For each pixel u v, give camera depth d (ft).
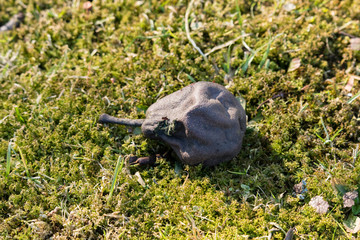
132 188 1.99
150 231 1.93
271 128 2.04
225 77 2.12
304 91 2.09
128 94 2.10
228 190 1.97
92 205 1.95
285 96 2.10
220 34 2.18
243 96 2.09
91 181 2.00
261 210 1.94
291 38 2.17
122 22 2.25
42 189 1.99
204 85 1.97
